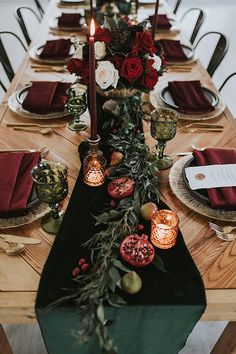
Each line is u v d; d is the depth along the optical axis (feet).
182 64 5.90
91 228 2.85
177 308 2.35
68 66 3.79
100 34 3.66
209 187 3.17
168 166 3.62
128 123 3.78
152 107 4.66
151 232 2.73
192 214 3.09
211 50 13.79
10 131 4.16
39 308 2.31
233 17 17.34
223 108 4.62
